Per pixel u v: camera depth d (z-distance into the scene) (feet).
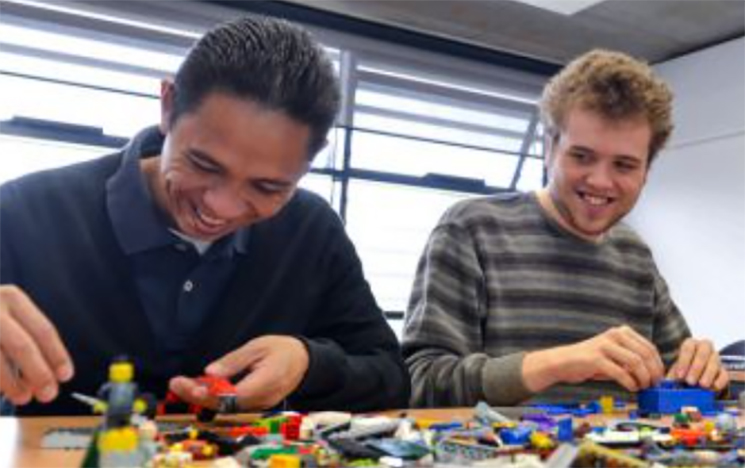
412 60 11.73
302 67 2.09
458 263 3.91
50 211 2.83
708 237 11.25
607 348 2.94
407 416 2.36
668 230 11.85
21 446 1.69
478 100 12.37
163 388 2.78
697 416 2.48
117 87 9.61
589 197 3.86
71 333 2.67
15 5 9.07
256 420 2.08
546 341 3.89
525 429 1.97
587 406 2.86
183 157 2.14
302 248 3.16
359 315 3.17
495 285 3.94
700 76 11.62
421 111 11.89
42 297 2.69
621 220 4.39
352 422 1.98
